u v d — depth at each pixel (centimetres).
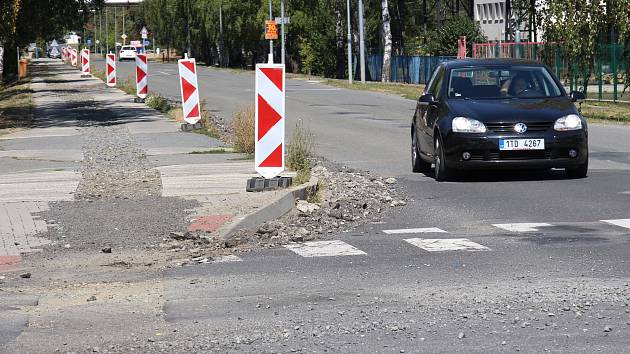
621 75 6719
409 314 1310
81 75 12006
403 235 1972
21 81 11306
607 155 3453
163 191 2489
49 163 3372
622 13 5981
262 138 2484
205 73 14225
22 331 1264
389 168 3191
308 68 14350
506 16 10831
